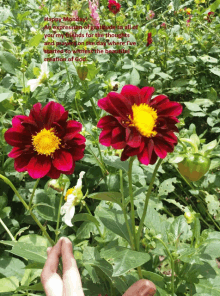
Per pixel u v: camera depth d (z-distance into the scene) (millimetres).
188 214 1248
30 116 1105
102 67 2826
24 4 3865
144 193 2012
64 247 974
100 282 1432
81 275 1497
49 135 1076
